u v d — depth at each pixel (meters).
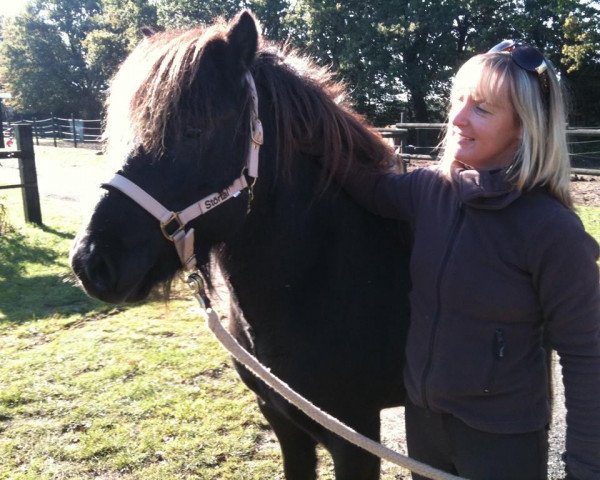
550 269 1.21
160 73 1.29
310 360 1.59
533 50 1.25
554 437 2.83
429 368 1.37
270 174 1.50
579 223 1.23
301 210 1.57
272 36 26.53
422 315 1.39
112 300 1.29
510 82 1.23
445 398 1.36
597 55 21.72
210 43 1.33
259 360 1.66
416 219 1.46
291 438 1.90
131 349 3.75
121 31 42.00
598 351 1.22
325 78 1.73
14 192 10.54
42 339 3.96
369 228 1.69
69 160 16.06
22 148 7.23
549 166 1.23
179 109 1.28
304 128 1.55
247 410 3.01
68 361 3.58
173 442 2.74
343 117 1.64
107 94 1.62
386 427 2.99
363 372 1.64
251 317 1.62
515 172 1.25
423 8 23.11
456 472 1.49
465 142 1.33
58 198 9.62
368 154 1.70
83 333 4.04
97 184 1.36
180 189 1.31
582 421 1.22
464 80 1.32
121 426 2.87
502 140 1.30
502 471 1.35
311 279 1.59
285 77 1.55
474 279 1.28
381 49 23.50
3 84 43.31
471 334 1.31
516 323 1.29
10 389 3.21
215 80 1.32
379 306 1.66
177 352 3.69
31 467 2.57
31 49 41.47
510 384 1.31
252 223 1.51
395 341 1.68
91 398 3.13
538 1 23.31
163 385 3.27
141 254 1.31
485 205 1.27
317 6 23.36
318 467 2.61
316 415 1.32
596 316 1.22
